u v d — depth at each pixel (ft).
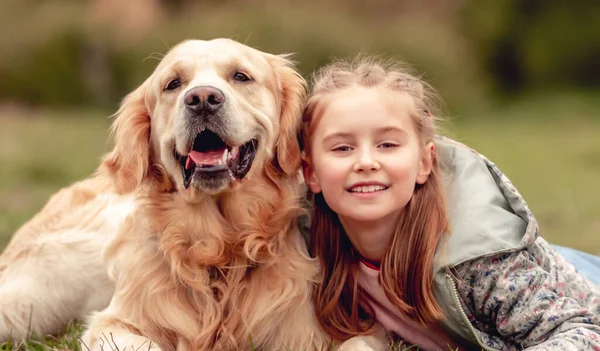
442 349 10.73
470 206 9.99
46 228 14.03
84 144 42.04
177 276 10.59
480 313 9.91
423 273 9.85
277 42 66.39
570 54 81.25
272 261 10.62
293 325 10.61
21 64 66.90
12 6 69.72
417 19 79.05
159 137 10.94
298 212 11.03
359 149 9.81
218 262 10.61
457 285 9.75
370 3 78.69
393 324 10.75
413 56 68.59
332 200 10.02
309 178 10.94
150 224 10.89
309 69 65.72
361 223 10.18
